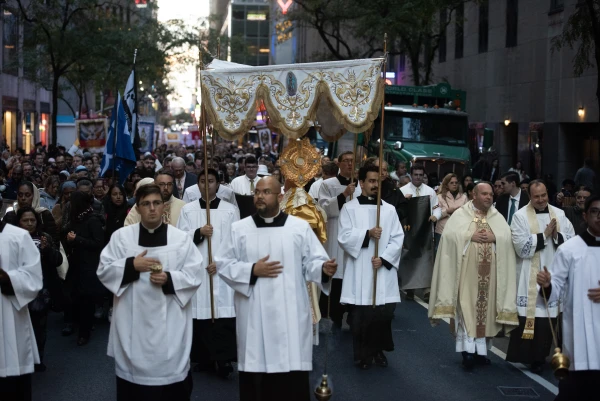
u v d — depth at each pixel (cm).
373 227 874
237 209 888
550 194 2220
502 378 854
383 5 2695
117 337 625
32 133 4666
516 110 3070
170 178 954
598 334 624
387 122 2086
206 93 850
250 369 644
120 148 1366
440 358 934
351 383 827
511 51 3109
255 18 10731
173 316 624
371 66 827
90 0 2844
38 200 1006
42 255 871
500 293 877
